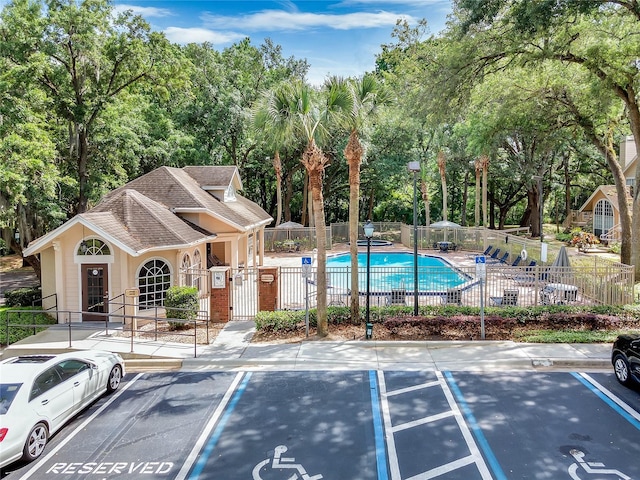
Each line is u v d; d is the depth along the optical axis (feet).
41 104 79.51
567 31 55.52
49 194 67.31
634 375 33.83
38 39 75.92
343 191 163.53
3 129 65.67
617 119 76.02
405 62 72.74
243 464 25.72
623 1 56.44
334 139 117.80
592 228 139.23
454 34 59.72
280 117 43.42
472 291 65.00
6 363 31.04
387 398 33.91
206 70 127.75
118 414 32.27
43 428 27.55
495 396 33.88
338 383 36.88
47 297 56.24
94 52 81.10
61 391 29.84
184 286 57.88
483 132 89.97
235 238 76.59
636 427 29.07
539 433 28.48
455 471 24.63
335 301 57.16
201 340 47.80
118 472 25.25
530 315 50.03
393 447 27.14
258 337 48.52
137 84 93.25
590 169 152.15
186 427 30.19
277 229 118.83
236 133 131.44
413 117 70.38
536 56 57.41
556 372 38.55
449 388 35.45
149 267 57.93
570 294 56.24
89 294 56.13
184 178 83.41
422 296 61.72
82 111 82.43
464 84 64.13
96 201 91.50
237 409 32.63
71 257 55.67
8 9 75.92
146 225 58.85
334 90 43.88
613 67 58.03
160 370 40.96
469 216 185.06
